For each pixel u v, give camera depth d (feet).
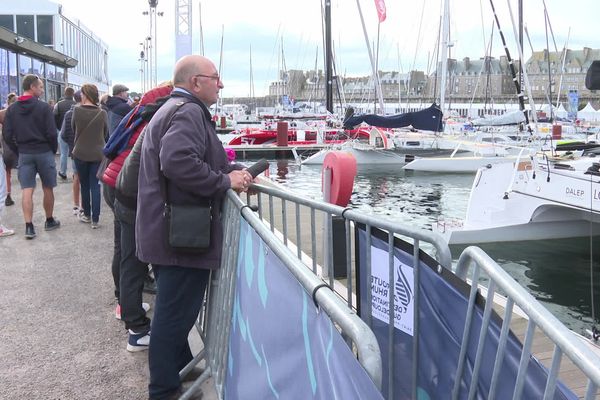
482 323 6.06
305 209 31.40
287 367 5.49
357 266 9.34
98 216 23.57
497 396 5.83
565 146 41.55
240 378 7.62
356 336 3.99
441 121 76.28
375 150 90.74
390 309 8.04
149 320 12.42
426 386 7.37
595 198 32.22
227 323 8.90
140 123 11.76
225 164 10.14
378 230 8.42
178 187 9.27
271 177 81.87
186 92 9.60
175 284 9.61
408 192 69.82
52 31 107.76
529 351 5.14
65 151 36.65
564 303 29.01
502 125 97.96
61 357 11.99
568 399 5.23
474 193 37.70
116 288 14.03
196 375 11.02
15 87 45.68
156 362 9.89
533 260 35.35
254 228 7.13
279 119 137.49
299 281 5.11
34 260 18.95
